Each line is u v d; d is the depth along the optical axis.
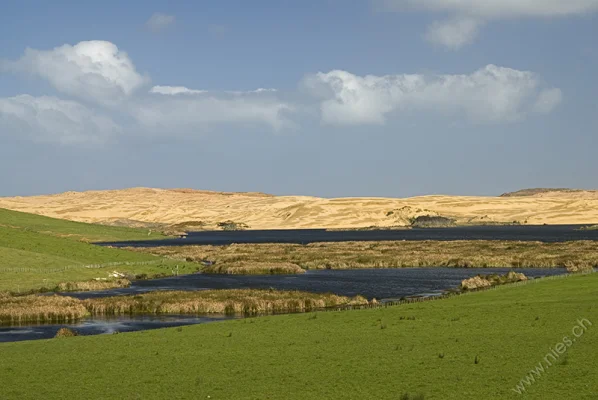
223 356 34.91
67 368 33.41
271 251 149.38
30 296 68.44
